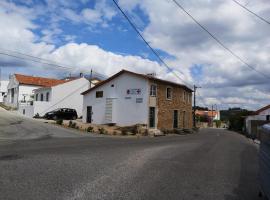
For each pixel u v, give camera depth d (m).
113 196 6.79
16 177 8.07
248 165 12.57
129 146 17.36
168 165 11.26
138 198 6.75
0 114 38.53
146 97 34.94
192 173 10.01
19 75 57.47
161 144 19.80
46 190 6.97
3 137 19.97
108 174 9.09
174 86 41.53
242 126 57.97
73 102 49.62
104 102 38.12
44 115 43.22
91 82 51.53
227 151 17.56
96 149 15.00
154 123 36.44
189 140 25.42
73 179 8.20
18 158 11.03
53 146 15.51
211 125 98.44
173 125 41.25
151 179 8.74
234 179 9.50
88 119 39.91
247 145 23.59
